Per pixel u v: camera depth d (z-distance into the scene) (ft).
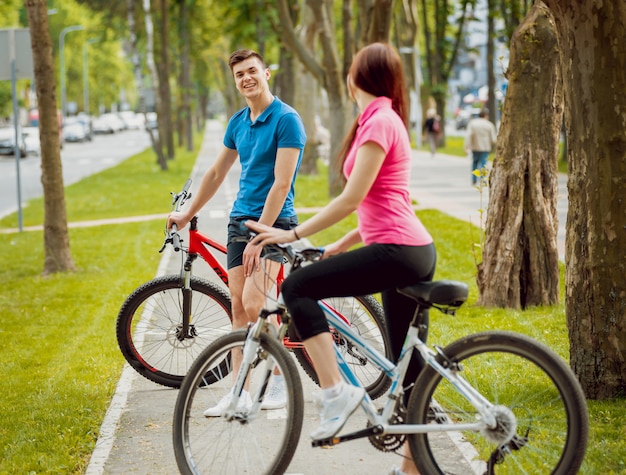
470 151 81.10
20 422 19.86
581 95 18.85
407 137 14.33
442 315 29.94
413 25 156.46
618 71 18.43
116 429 19.03
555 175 30.53
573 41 18.74
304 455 17.21
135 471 16.69
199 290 21.47
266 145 18.74
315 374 20.15
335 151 73.20
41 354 26.73
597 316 19.25
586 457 16.49
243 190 19.21
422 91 177.47
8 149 160.35
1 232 62.03
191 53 168.14
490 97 136.26
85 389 22.25
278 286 19.40
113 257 47.88
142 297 21.72
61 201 43.21
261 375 15.11
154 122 319.47
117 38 157.89
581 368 19.60
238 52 18.81
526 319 28.96
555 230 30.76
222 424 15.70
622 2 18.19
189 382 15.52
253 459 15.07
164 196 85.05
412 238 14.07
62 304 34.91
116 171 124.16
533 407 15.08
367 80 14.26
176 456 15.52
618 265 19.01
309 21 97.19
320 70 73.10
